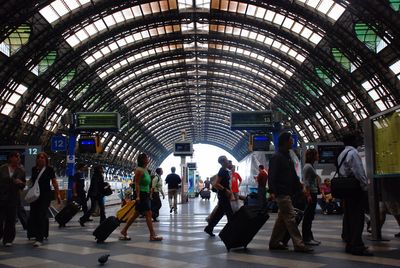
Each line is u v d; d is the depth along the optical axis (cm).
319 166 2317
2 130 3859
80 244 880
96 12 3341
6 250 802
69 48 3803
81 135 2422
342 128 4716
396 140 812
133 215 947
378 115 881
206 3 3747
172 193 2047
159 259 681
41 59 3541
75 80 4384
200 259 677
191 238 967
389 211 930
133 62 4947
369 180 920
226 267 605
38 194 891
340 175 752
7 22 2867
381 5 2698
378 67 3275
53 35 3350
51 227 1330
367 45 3231
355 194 712
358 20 3084
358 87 3803
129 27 3853
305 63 4309
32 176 937
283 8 3284
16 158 891
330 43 3450
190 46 4953
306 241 836
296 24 3691
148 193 948
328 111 4853
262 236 1005
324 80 4325
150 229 934
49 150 4912
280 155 770
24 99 3928
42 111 4381
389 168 844
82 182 1547
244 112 2459
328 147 2320
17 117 3928
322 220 1568
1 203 868
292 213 755
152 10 3784
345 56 3444
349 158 724
